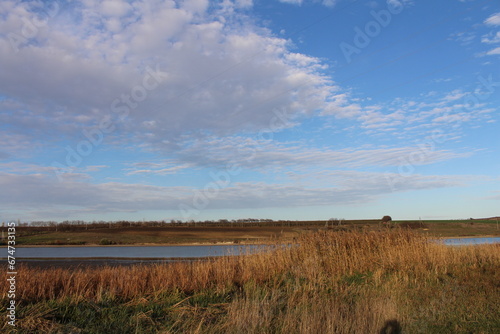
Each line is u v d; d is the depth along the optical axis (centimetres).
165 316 798
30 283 947
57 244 5303
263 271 1214
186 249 4328
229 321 719
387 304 782
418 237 1627
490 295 938
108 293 951
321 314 730
